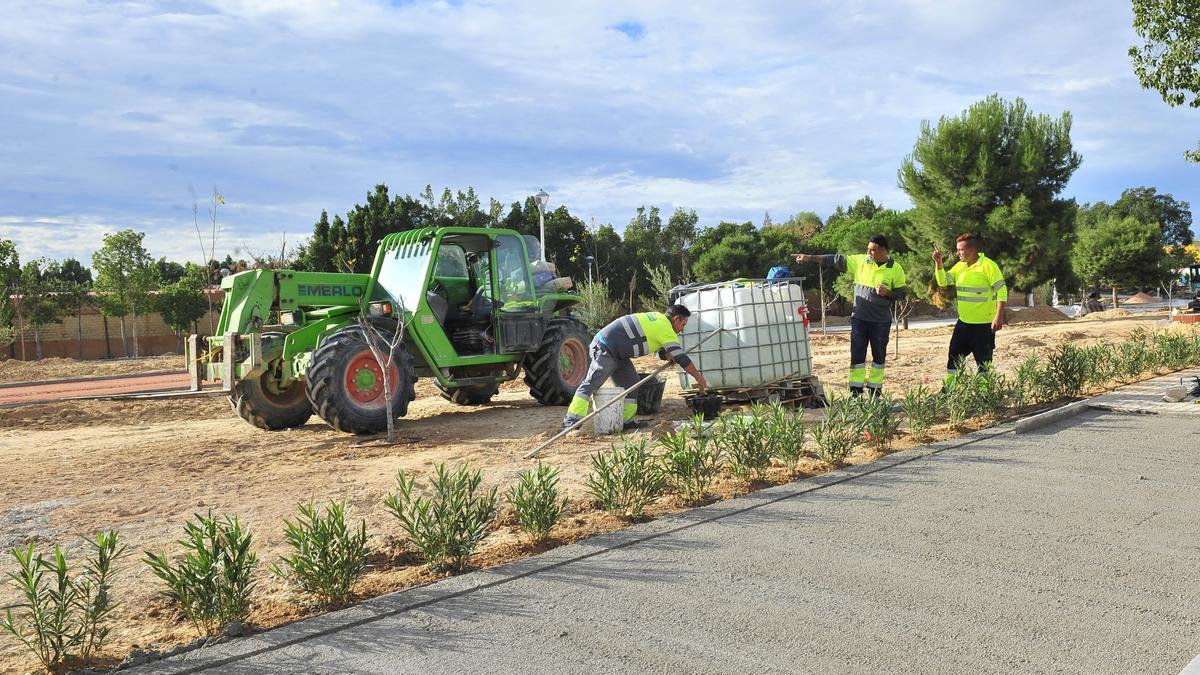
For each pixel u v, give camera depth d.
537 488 5.12
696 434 6.67
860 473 6.35
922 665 3.21
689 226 64.75
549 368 11.66
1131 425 7.82
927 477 6.15
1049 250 28.08
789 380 9.62
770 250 55.03
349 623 3.88
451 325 11.59
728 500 5.77
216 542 4.08
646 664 3.32
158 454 8.95
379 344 9.75
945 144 29.25
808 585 4.09
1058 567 4.22
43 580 4.84
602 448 7.94
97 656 3.69
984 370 8.99
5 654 3.79
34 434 11.45
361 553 4.45
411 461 7.85
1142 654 3.25
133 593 4.56
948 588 3.99
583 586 4.23
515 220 48.31
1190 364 12.06
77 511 6.38
